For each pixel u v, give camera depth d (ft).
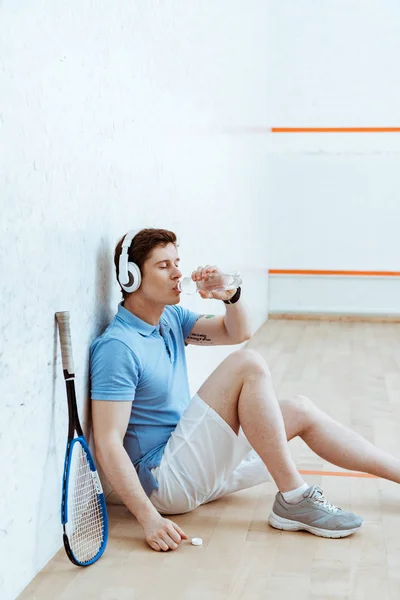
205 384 7.12
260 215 21.08
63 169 6.42
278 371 15.26
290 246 23.34
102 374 6.85
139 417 7.27
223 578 6.10
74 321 6.74
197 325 8.01
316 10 22.57
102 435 6.77
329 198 23.09
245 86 17.76
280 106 23.00
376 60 22.50
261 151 21.12
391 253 22.98
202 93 12.60
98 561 6.40
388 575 6.16
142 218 8.93
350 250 23.13
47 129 6.05
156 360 7.24
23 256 5.67
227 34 15.14
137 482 6.73
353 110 22.75
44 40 5.94
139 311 7.26
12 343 5.55
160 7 9.70
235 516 7.43
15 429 5.66
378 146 22.75
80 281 6.89
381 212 22.91
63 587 5.94
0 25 5.16
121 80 8.02
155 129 9.50
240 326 7.70
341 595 5.83
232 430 7.01
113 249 7.84
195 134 12.05
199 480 7.10
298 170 23.12
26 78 5.62
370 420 11.41
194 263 11.99
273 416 6.88
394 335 20.29
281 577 6.12
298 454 9.52
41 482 6.18
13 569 5.72
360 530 7.09
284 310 23.48
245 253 18.19
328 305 23.32
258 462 7.68
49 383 6.28
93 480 6.59
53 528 6.48
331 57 22.68
